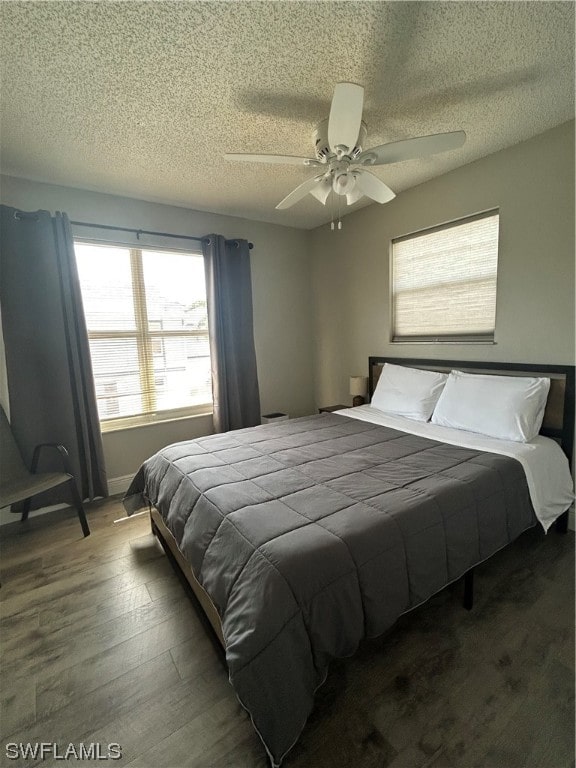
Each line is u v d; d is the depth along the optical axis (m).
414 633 1.53
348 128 1.48
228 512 1.45
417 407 2.74
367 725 1.17
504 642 1.48
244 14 1.29
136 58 1.47
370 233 3.41
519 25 1.38
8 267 2.46
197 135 2.08
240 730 1.19
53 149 2.19
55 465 2.73
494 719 1.18
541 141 2.18
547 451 2.06
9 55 1.42
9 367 2.52
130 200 3.00
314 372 4.36
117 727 1.21
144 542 2.33
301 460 2.00
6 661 1.47
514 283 2.40
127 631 1.61
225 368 3.48
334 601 1.13
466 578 1.64
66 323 2.71
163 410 3.36
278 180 2.72
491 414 2.26
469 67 1.59
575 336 2.16
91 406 2.83
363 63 1.55
